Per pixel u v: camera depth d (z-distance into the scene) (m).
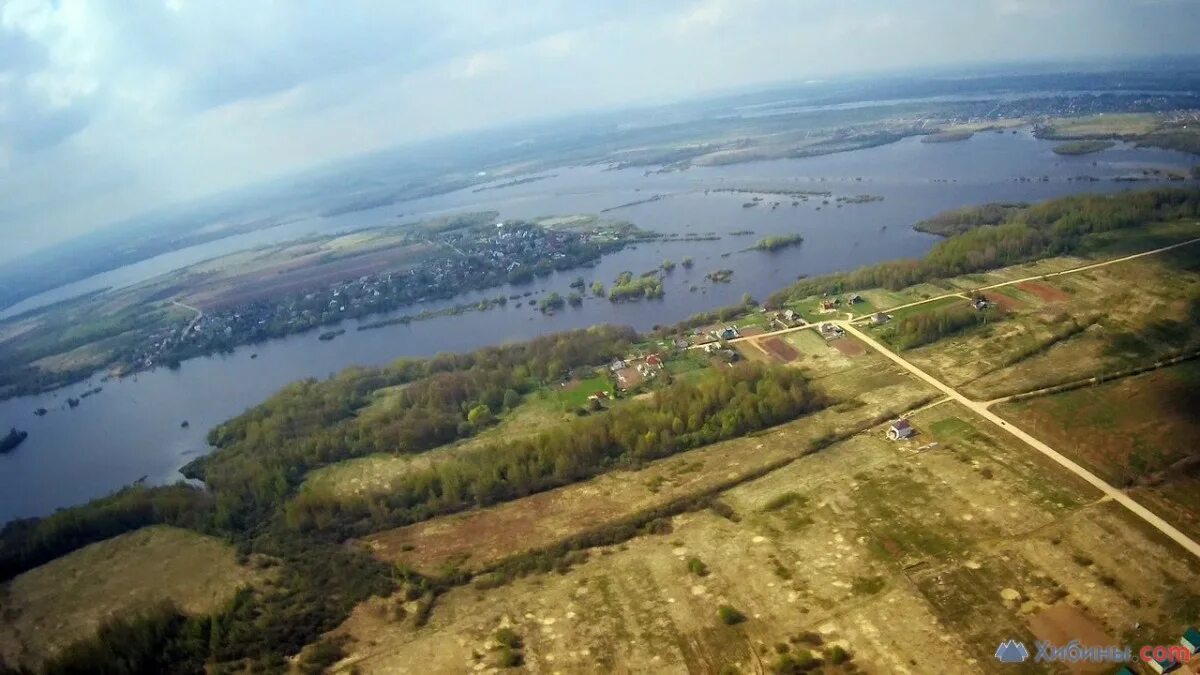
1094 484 100.62
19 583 117.69
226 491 135.88
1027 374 134.12
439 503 121.56
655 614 88.38
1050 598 81.88
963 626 79.56
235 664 90.75
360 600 100.56
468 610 94.81
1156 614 77.50
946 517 98.62
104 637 95.25
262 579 108.69
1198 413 111.69
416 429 146.50
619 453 129.62
